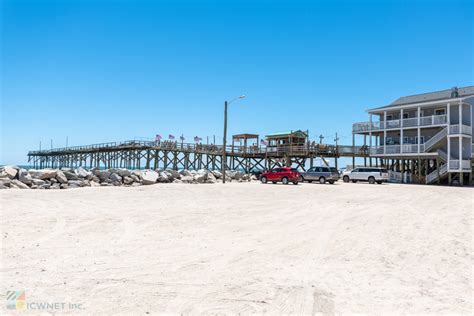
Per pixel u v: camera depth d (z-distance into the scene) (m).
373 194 23.59
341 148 50.03
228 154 55.75
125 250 7.87
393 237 9.65
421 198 20.72
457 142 40.81
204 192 22.86
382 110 45.59
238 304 5.00
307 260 7.41
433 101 40.66
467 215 13.39
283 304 5.04
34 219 11.23
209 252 7.88
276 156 51.72
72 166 79.50
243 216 13.20
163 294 5.31
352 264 7.15
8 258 6.95
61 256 7.21
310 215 13.62
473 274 6.55
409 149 41.97
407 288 5.78
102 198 18.02
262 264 7.04
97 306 4.81
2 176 22.94
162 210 14.13
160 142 53.31
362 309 4.91
